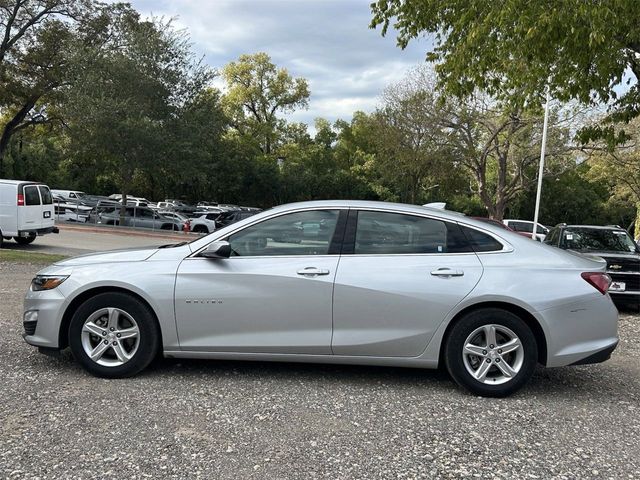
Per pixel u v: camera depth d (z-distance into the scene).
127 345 4.78
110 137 25.33
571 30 7.76
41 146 51.56
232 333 4.63
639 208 38.62
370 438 3.70
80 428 3.70
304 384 4.74
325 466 3.30
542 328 4.48
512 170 35.84
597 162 35.16
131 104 25.91
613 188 42.94
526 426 4.00
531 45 8.38
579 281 4.55
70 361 5.15
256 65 57.12
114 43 27.95
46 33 30.95
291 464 3.31
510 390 4.52
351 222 4.75
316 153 57.94
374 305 4.53
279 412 4.10
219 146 32.75
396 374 5.11
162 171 28.70
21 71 31.94
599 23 7.41
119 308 4.67
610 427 4.04
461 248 4.68
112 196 44.97
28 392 4.32
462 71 9.77
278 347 4.60
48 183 50.91
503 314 4.50
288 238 4.75
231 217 26.39
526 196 54.41
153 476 3.11
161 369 5.00
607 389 4.94
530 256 4.66
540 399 4.59
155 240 22.28
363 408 4.24
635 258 9.48
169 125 27.25
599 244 10.63
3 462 3.20
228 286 4.60
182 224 27.36
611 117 11.76
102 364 4.69
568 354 4.50
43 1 31.03
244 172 50.91
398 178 36.06
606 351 4.54
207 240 4.79
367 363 4.62
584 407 4.45
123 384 4.58
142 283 4.63
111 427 3.73
